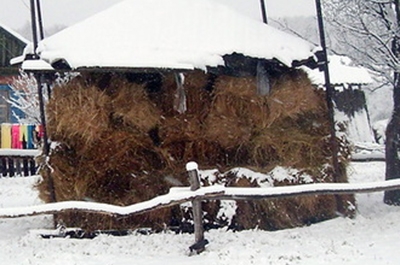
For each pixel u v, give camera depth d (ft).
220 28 33.65
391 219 32.96
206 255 25.46
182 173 32.55
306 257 24.35
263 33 34.14
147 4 34.71
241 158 33.32
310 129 34.17
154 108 32.48
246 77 33.06
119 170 32.27
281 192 27.17
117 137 32.04
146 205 26.16
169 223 32.32
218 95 32.71
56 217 32.19
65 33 32.89
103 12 34.60
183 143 32.81
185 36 32.71
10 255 26.73
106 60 30.45
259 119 33.14
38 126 72.08
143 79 32.91
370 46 38.11
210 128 32.68
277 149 33.22
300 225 32.86
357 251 25.25
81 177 32.17
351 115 80.69
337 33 39.37
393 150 38.88
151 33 32.65
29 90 79.87
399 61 37.09
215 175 32.27
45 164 32.58
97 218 31.81
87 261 24.95
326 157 34.06
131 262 24.68
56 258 25.54
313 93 34.19
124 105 32.01
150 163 32.53
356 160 40.70
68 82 32.65
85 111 31.73
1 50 89.71
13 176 64.08
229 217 31.81
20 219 36.88
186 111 32.65
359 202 40.65
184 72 31.37
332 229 30.89
